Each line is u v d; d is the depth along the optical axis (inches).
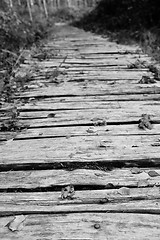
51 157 102.9
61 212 76.1
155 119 131.8
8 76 224.1
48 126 131.3
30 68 254.8
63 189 86.0
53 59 298.8
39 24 617.0
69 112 147.0
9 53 293.0
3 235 68.8
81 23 862.5
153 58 279.7
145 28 426.0
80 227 70.4
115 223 71.2
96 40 462.3
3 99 175.8
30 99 172.6
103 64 260.2
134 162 98.6
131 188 85.1
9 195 84.4
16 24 421.1
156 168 97.2
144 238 66.1
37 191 87.0
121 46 379.6
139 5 515.5
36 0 1238.3
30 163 99.3
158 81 200.1
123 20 540.1
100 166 98.7
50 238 67.2
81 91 180.4
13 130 130.8
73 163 99.1
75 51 345.4
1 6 443.8
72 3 1929.1
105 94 173.5
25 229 70.4
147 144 109.6
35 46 383.6
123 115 138.9
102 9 727.1
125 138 115.5
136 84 192.4
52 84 203.0
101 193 83.4
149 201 78.9
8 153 107.6
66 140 116.2
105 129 125.3
